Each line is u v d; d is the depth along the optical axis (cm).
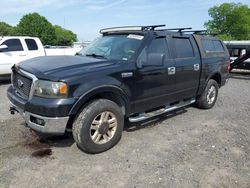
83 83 378
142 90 463
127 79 431
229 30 7612
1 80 1085
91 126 397
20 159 386
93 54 496
